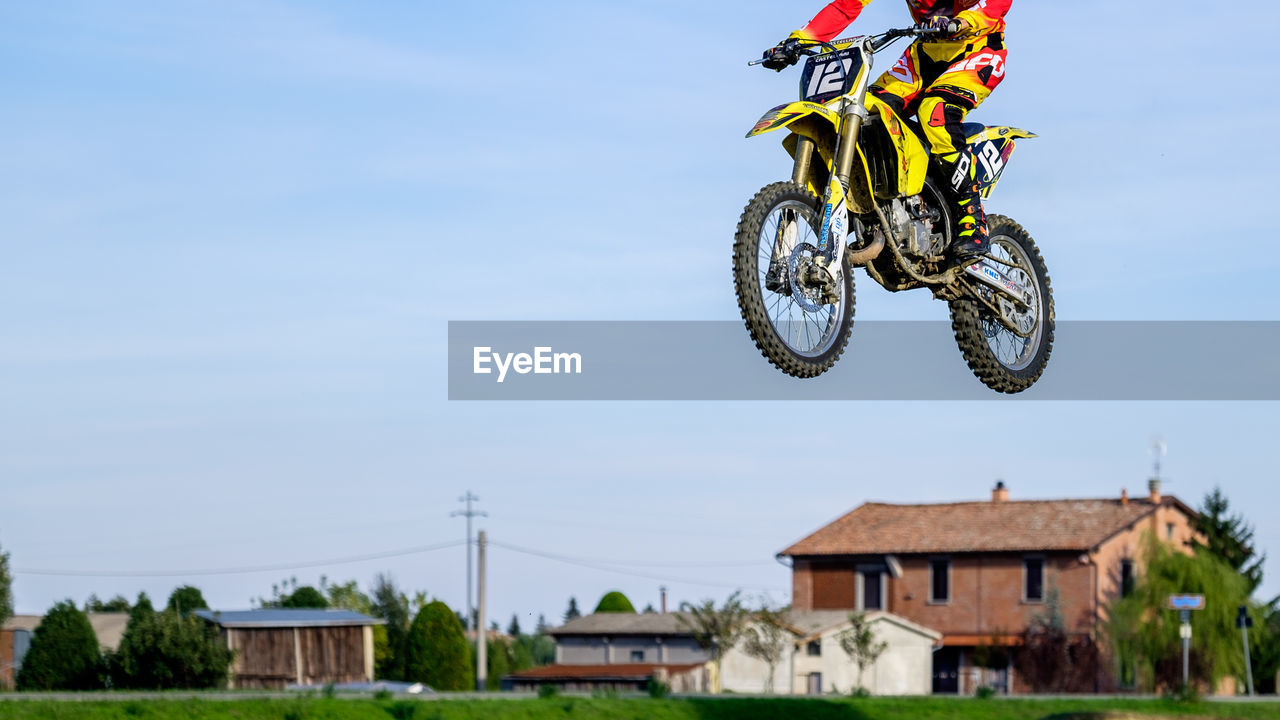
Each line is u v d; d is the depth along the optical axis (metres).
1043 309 9.02
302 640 42.78
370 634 43.47
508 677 50.75
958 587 51.41
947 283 8.12
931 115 7.90
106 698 16.31
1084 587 49.75
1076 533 50.84
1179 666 45.56
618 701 19.56
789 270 7.18
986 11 7.82
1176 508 54.72
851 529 54.84
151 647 38.78
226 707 16.02
